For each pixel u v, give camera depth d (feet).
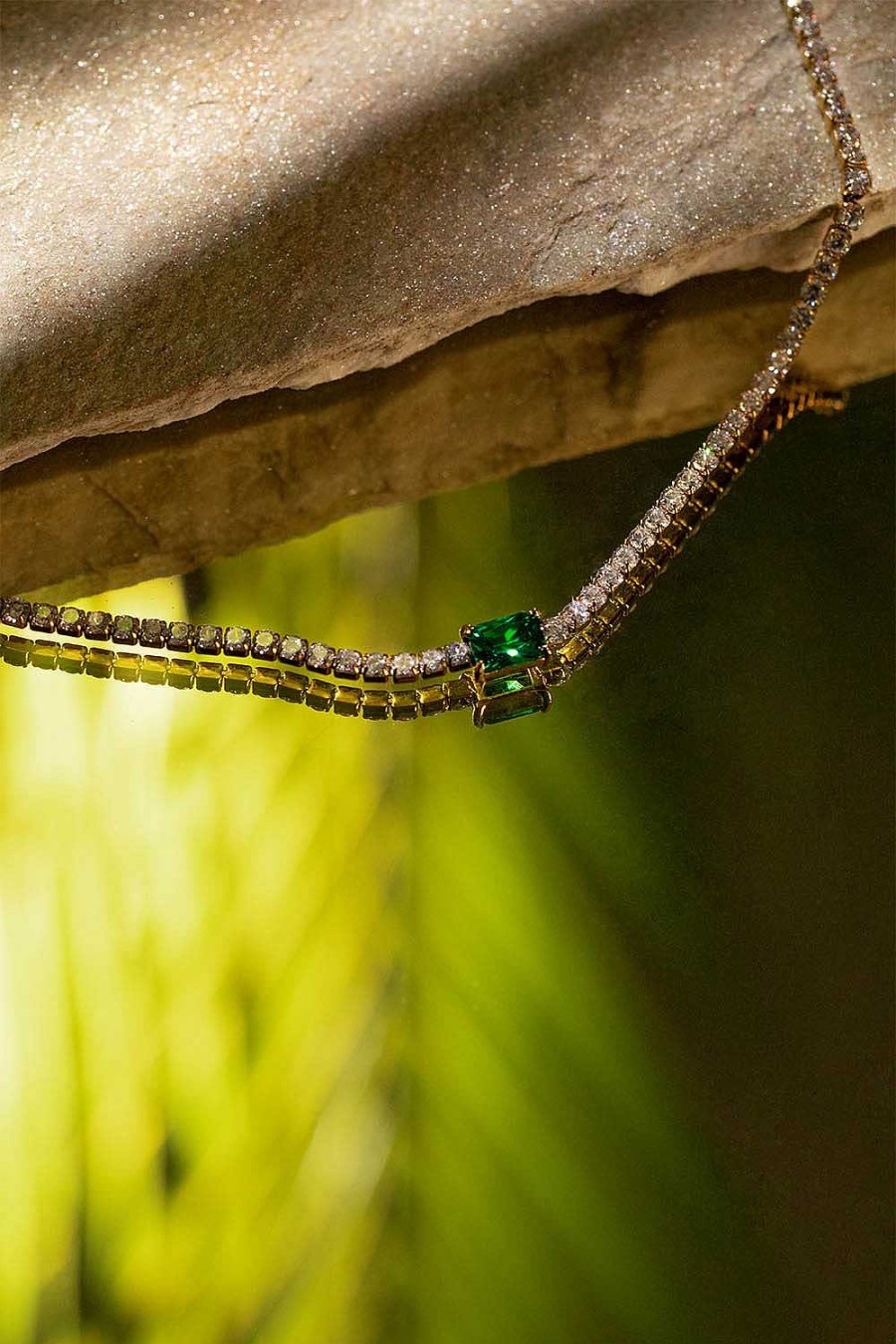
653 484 1.67
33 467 1.55
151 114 1.53
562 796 1.66
